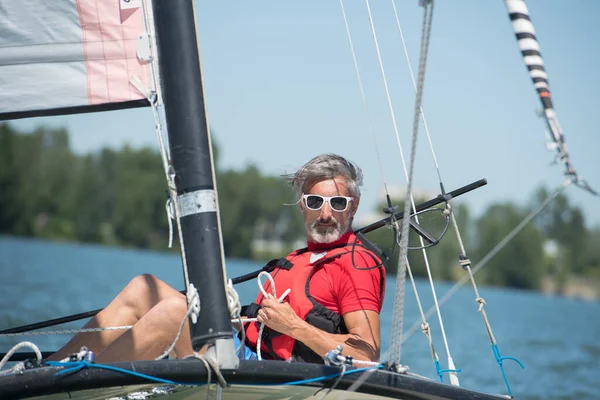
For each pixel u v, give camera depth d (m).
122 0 11.56
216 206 8.49
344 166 11.98
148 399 9.27
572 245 153.88
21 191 167.12
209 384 8.32
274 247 191.88
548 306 98.06
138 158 182.12
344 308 11.00
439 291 106.88
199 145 8.52
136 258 121.06
